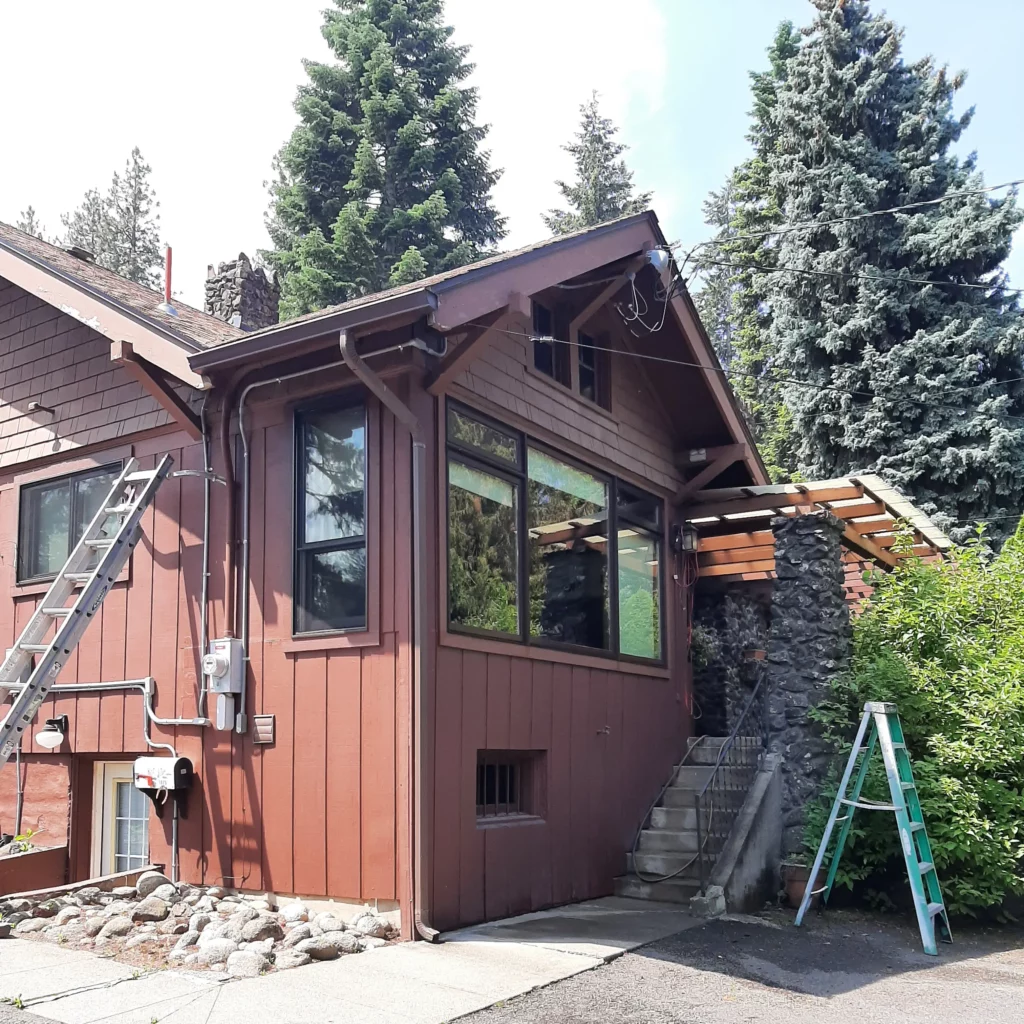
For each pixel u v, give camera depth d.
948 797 8.27
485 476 7.98
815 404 21.09
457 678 7.27
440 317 6.56
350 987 5.43
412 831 6.66
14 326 10.43
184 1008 4.98
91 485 9.39
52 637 9.18
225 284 13.66
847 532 11.53
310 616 7.46
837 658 9.34
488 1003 5.27
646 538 10.84
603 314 10.27
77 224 40.41
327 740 7.18
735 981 6.09
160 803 8.02
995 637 9.62
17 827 9.23
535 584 8.53
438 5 32.12
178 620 8.28
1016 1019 5.59
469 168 31.11
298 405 7.75
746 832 8.40
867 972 6.55
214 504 8.18
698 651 12.20
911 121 21.80
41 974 5.52
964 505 19.86
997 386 20.09
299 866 7.17
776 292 22.66
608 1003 5.44
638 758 9.86
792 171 22.41
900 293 20.97
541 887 7.97
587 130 37.84
